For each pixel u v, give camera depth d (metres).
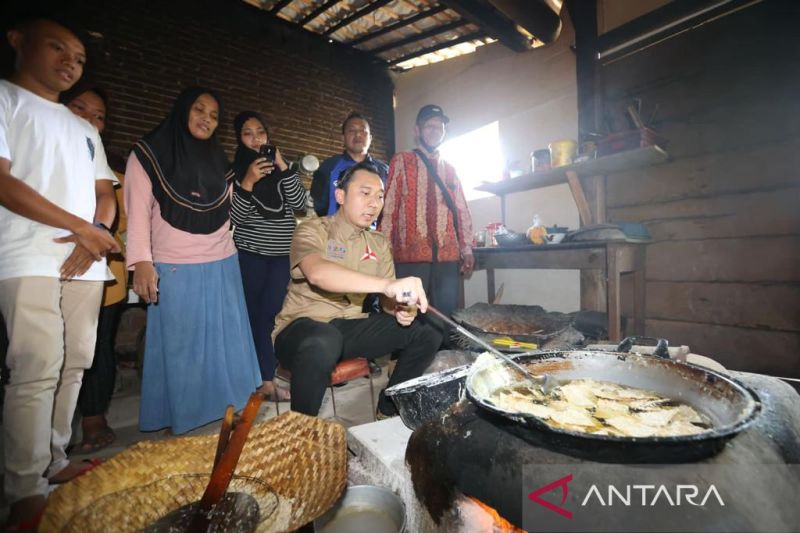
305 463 1.13
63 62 1.58
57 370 1.48
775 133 2.69
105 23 4.05
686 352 1.98
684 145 3.09
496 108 4.61
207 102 2.19
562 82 3.96
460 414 1.04
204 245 2.22
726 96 2.88
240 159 2.81
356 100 5.78
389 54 5.61
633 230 2.95
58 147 1.60
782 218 2.67
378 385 2.99
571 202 3.88
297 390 1.68
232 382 2.34
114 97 4.09
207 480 1.07
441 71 5.33
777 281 2.71
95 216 1.78
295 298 2.07
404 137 5.97
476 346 2.16
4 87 1.51
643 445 0.68
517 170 3.95
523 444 0.84
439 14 4.55
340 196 2.10
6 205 1.41
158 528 0.92
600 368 1.18
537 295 4.17
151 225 2.16
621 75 3.44
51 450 1.65
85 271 1.58
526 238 3.37
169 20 4.41
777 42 2.67
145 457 1.05
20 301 1.40
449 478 0.91
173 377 2.12
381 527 1.10
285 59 5.19
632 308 3.47
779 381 1.12
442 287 3.26
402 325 1.95
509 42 4.07
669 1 3.14
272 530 0.91
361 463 1.43
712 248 2.98
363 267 2.15
